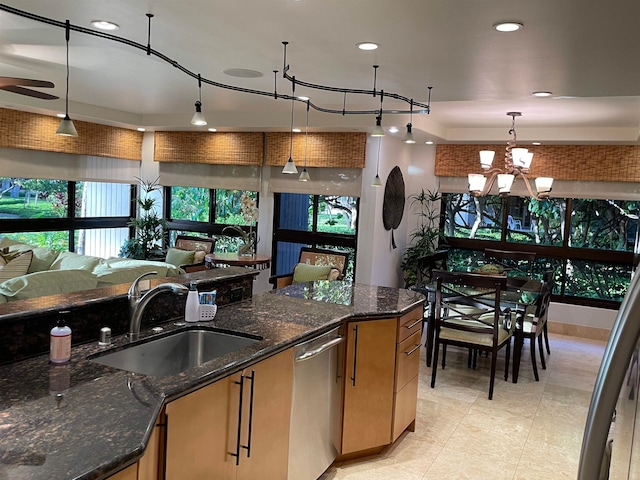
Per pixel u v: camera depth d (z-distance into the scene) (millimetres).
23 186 6688
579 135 5988
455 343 4559
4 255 5105
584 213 6727
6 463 1264
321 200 7016
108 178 7520
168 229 8000
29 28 3123
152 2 2518
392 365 3270
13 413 1551
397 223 7121
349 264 6844
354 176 6547
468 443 3566
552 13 2377
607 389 710
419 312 3639
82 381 1822
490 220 7199
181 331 2592
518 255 6105
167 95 5422
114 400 1669
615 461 801
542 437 3693
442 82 3836
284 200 7270
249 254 6598
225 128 6754
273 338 2457
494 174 5566
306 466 2797
